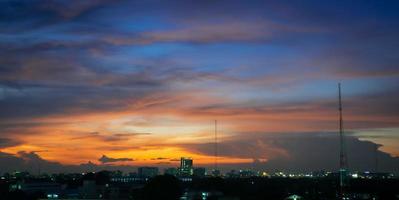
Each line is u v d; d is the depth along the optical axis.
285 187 194.50
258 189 182.12
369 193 174.88
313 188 192.38
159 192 166.88
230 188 189.88
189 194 178.62
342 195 160.62
